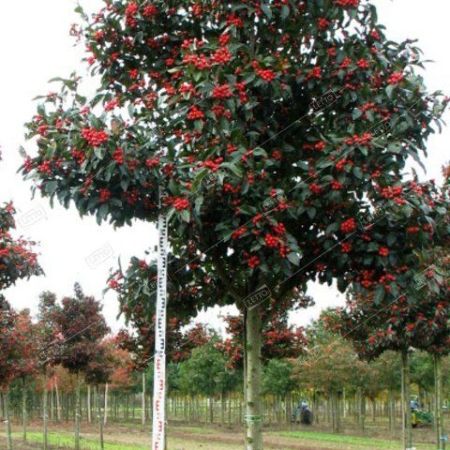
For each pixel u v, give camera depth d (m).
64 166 5.28
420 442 24.03
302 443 23.16
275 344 16.45
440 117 5.68
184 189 5.18
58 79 5.83
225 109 5.14
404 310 11.81
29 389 32.50
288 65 5.38
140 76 6.23
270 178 5.50
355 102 5.73
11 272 9.53
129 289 6.24
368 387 27.45
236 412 45.72
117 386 36.16
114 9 6.16
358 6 5.61
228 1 5.51
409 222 5.28
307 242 5.72
